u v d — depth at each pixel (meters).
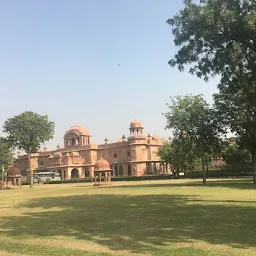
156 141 102.06
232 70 16.58
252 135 39.00
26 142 63.75
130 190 38.00
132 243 10.62
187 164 74.50
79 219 16.16
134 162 96.00
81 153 108.38
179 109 42.22
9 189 58.47
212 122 40.66
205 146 41.72
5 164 76.19
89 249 10.01
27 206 23.75
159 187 41.66
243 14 16.30
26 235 12.52
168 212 17.50
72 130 111.94
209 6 17.09
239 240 10.62
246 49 16.25
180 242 10.56
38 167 117.12
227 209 17.98
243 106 36.97
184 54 18.31
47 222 15.60
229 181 51.00
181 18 18.17
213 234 11.63
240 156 53.81
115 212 18.25
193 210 17.98
